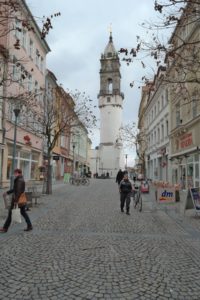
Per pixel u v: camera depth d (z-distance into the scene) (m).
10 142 24.38
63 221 11.09
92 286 4.98
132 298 4.58
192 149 23.89
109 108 88.12
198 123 22.78
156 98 41.44
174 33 9.38
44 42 33.47
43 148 34.53
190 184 24.61
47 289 4.83
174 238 8.73
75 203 16.95
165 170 36.28
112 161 87.19
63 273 5.55
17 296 4.57
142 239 8.49
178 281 5.30
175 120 30.20
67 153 52.56
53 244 7.66
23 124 25.80
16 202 9.12
